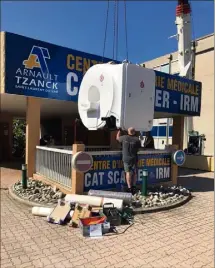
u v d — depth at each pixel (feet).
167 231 17.43
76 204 19.84
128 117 23.65
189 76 51.96
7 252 14.69
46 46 29.40
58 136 67.87
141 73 24.32
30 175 30.35
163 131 69.10
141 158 27.14
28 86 28.27
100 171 24.27
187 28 52.13
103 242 15.81
